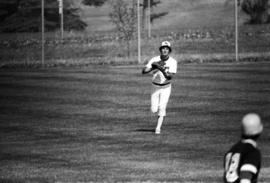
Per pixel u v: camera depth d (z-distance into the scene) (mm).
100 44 98438
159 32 113062
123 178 20875
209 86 48250
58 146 28031
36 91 49688
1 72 65875
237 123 33125
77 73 61812
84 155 25625
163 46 29203
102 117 36844
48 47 100500
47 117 37438
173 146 27156
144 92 47188
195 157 24656
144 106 40719
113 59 75688
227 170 10125
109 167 22984
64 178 21078
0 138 30641
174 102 41188
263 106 38469
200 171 21906
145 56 84125
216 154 25219
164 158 24562
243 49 91250
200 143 27797
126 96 45344
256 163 9828
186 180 20391
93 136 30562
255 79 51469
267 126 31828
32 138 30484
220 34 105625
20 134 31750
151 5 135500
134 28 89875
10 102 44156
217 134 30078
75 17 137375
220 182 20000
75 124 34656
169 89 30297
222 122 33562
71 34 113812
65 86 52219
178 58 73125
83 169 22719
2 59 91188
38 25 137500
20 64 75562
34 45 103750
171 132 31031
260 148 26250
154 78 30188
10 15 143125
